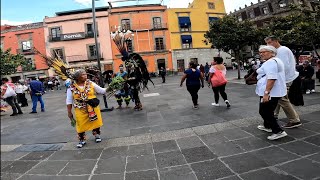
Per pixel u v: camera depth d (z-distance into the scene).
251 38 15.68
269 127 4.15
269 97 3.61
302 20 7.77
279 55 4.34
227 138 4.07
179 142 4.12
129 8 33.75
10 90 9.41
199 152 3.59
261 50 3.80
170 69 34.81
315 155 3.08
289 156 3.13
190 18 35.69
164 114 6.60
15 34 34.38
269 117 3.80
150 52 34.12
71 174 3.25
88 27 33.94
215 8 37.34
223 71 6.76
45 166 3.60
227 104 6.66
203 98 8.88
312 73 7.53
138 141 4.39
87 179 3.06
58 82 27.88
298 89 5.44
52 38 33.81
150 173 3.07
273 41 4.38
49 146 4.60
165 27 34.59
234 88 11.16
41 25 33.91
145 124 5.66
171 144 4.06
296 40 8.15
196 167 3.11
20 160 3.92
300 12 8.52
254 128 4.45
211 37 17.09
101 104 9.98
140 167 3.28
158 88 15.12
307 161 2.95
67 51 33.94
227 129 4.56
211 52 36.47
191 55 35.47
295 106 5.72
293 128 4.19
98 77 7.93
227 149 3.59
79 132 4.38
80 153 4.05
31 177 3.25
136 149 3.99
